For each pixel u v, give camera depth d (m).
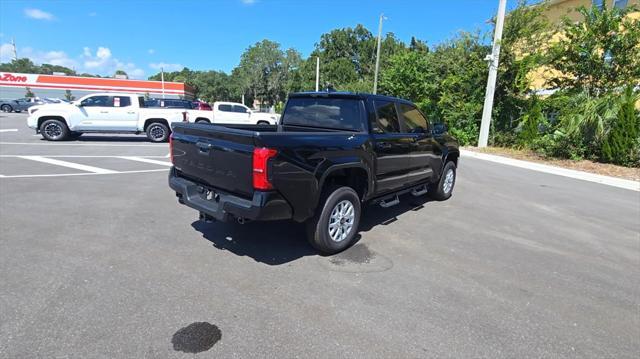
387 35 65.06
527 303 3.32
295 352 2.52
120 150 11.99
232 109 19.05
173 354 2.46
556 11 21.94
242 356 2.46
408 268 3.94
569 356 2.62
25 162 9.07
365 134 4.61
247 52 72.62
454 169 7.22
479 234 5.17
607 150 12.21
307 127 5.28
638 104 13.44
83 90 57.22
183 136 4.39
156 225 4.91
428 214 6.09
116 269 3.61
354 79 63.09
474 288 3.55
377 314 3.02
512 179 9.76
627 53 13.66
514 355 2.60
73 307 2.94
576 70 14.63
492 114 17.75
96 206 5.62
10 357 2.36
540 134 15.22
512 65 16.47
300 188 3.71
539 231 5.44
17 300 3.01
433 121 19.88
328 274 3.71
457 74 18.23
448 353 2.58
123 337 2.60
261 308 3.04
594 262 4.35
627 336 2.89
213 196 4.13
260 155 3.40
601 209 6.93
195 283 3.41
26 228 4.59
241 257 4.03
